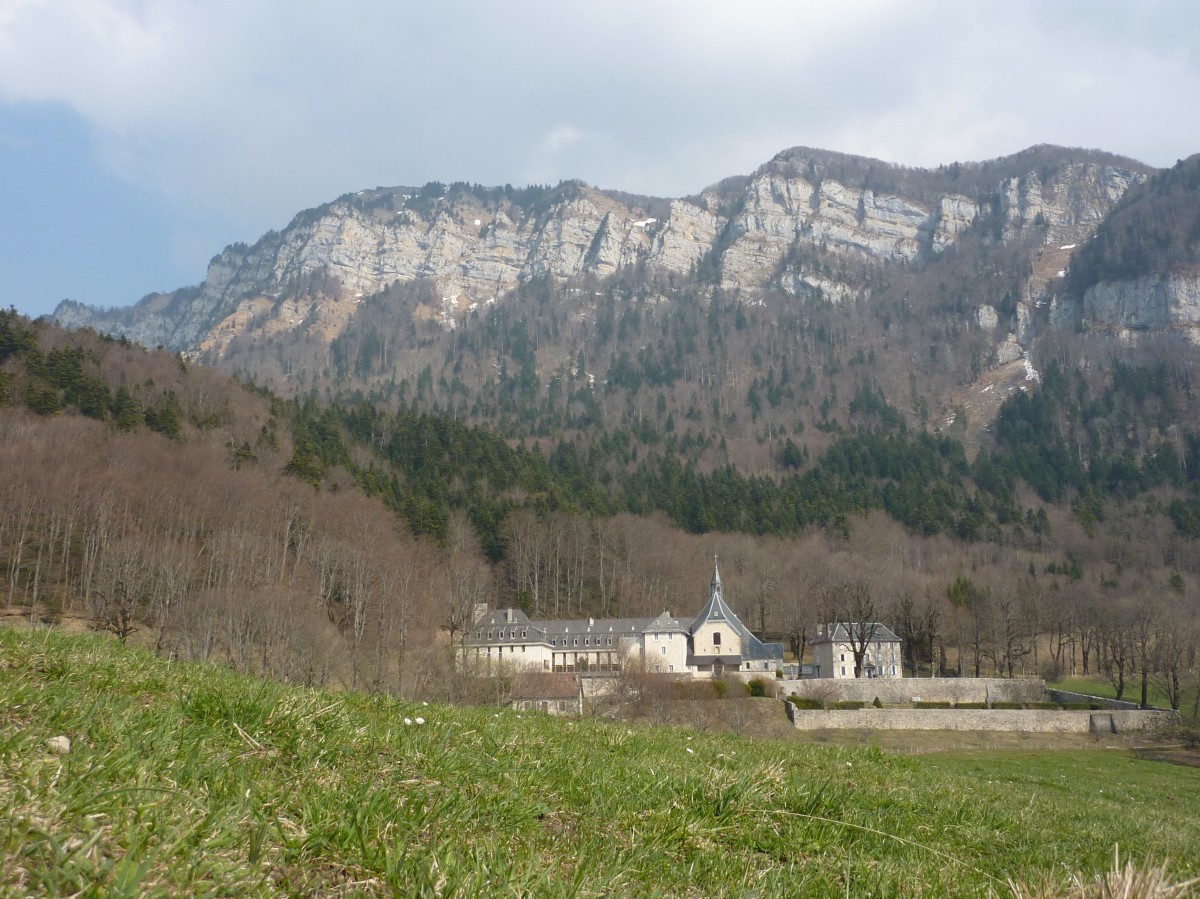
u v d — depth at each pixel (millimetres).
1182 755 59094
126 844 5664
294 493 104375
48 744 7367
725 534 149750
